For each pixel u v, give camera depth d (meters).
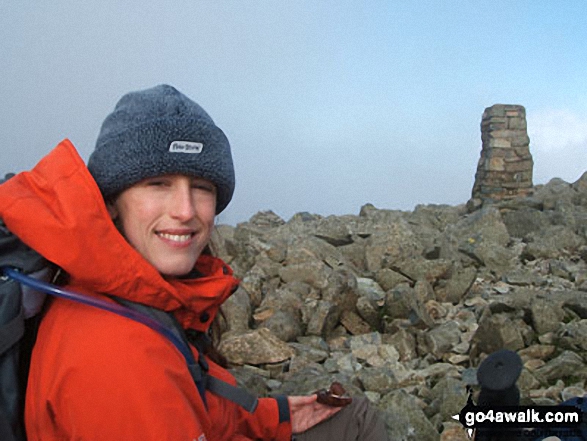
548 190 7.79
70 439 0.76
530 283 4.29
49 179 0.80
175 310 0.92
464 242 5.07
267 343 2.70
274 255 4.59
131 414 0.75
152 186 0.89
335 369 2.66
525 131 7.66
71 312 0.82
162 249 0.91
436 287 3.94
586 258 4.97
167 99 0.89
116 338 0.78
